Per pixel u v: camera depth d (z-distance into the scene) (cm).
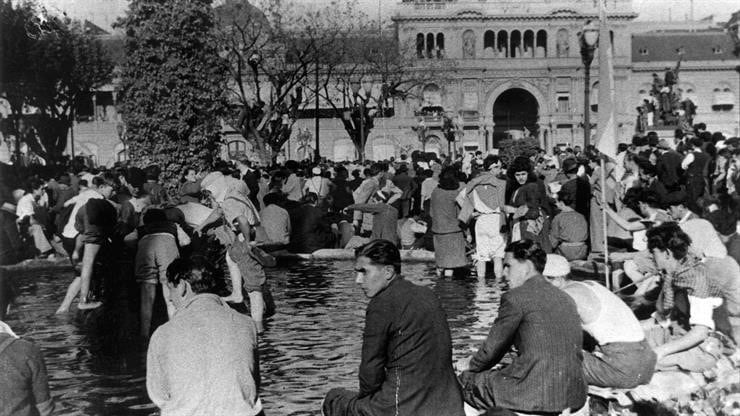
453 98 9012
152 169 1623
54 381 880
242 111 4066
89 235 1273
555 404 653
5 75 3822
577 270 1512
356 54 5678
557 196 1750
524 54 9200
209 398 580
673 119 4441
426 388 621
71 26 4616
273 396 827
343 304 1327
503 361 847
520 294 668
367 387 635
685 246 790
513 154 4744
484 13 8981
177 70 2731
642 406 720
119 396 823
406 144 8438
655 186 1216
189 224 1318
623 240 1584
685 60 9462
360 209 1622
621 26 9219
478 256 1579
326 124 8231
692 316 782
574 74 9088
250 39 4316
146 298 1105
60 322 1195
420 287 646
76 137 7925
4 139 4147
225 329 600
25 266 1805
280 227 1825
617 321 728
